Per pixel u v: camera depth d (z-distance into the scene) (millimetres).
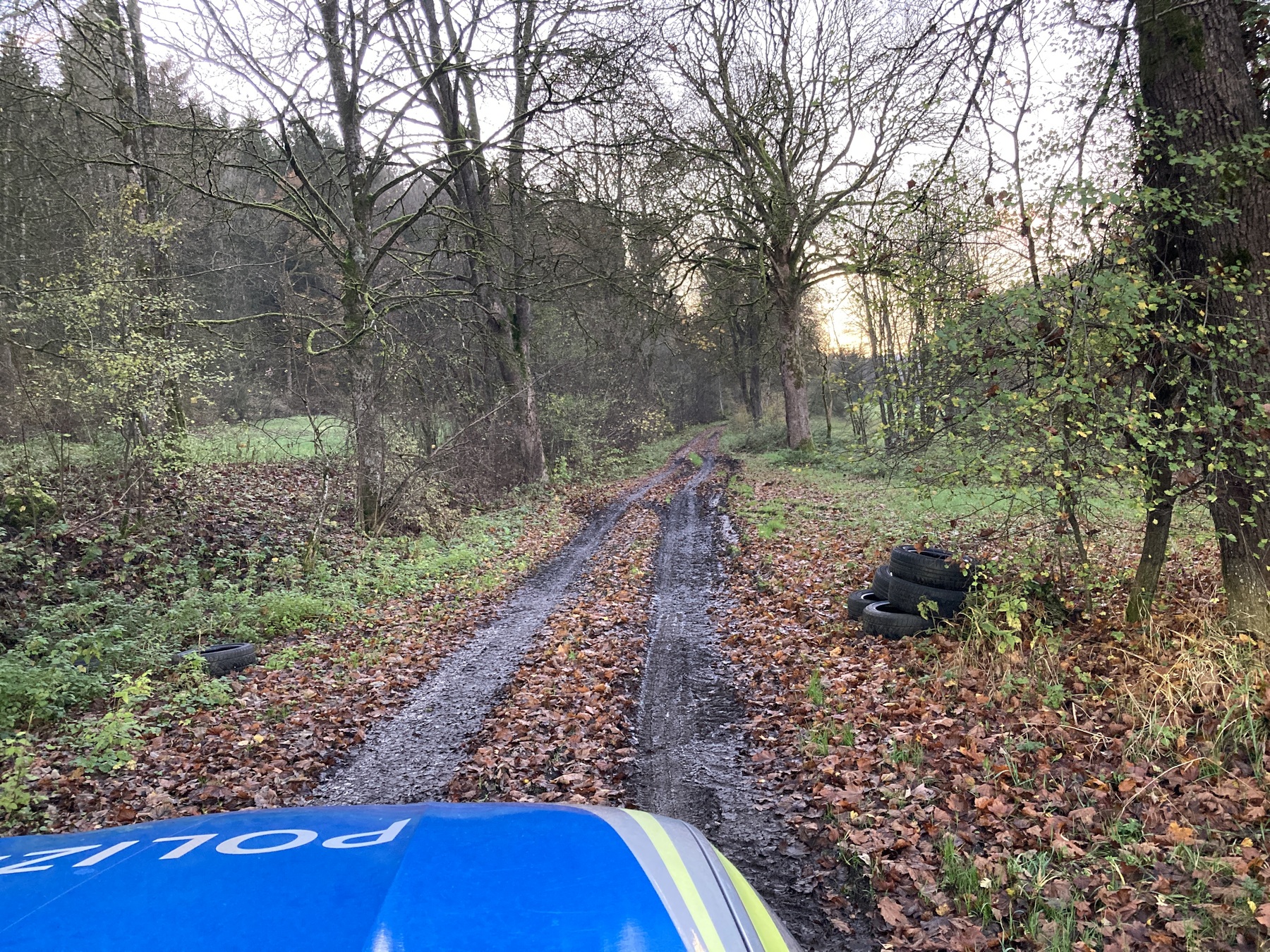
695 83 26578
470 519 22625
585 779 5715
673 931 1433
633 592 12891
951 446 6906
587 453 35750
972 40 7199
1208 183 6117
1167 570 9219
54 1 14055
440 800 5652
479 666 9305
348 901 1438
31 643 9727
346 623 12438
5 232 19906
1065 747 5211
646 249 28750
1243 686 5188
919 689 6730
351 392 19047
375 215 19719
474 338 25625
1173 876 3779
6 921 1403
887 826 4574
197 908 1416
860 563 12398
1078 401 5824
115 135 17891
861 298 8758
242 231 24297
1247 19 6215
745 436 51438
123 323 14914
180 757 7012
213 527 16312
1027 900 3760
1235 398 5969
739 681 7980
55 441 14969
